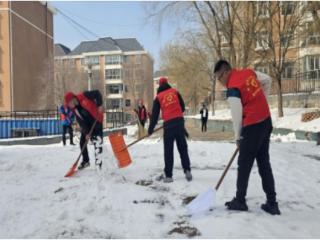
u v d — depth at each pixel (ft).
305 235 12.72
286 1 76.28
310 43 91.86
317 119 58.18
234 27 79.97
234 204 15.35
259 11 76.74
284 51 76.84
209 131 88.84
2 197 18.17
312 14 74.54
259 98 14.61
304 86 90.43
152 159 28.53
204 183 20.11
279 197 17.53
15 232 13.57
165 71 159.84
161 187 19.39
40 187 20.01
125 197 17.46
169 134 20.58
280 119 70.95
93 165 25.89
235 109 14.28
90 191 18.48
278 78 75.72
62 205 16.49
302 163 26.99
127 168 24.70
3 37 135.03
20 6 142.82
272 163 26.61
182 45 136.36
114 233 13.28
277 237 12.53
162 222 14.26
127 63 292.40
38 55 157.99
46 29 165.68
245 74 14.67
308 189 19.11
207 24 86.53
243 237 12.56
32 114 85.71
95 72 250.98
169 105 20.79
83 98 23.85
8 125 75.61
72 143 49.39
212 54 122.52
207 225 13.69
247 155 14.76
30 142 53.98
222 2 80.48
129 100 286.25
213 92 127.13
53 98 151.12
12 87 135.74
